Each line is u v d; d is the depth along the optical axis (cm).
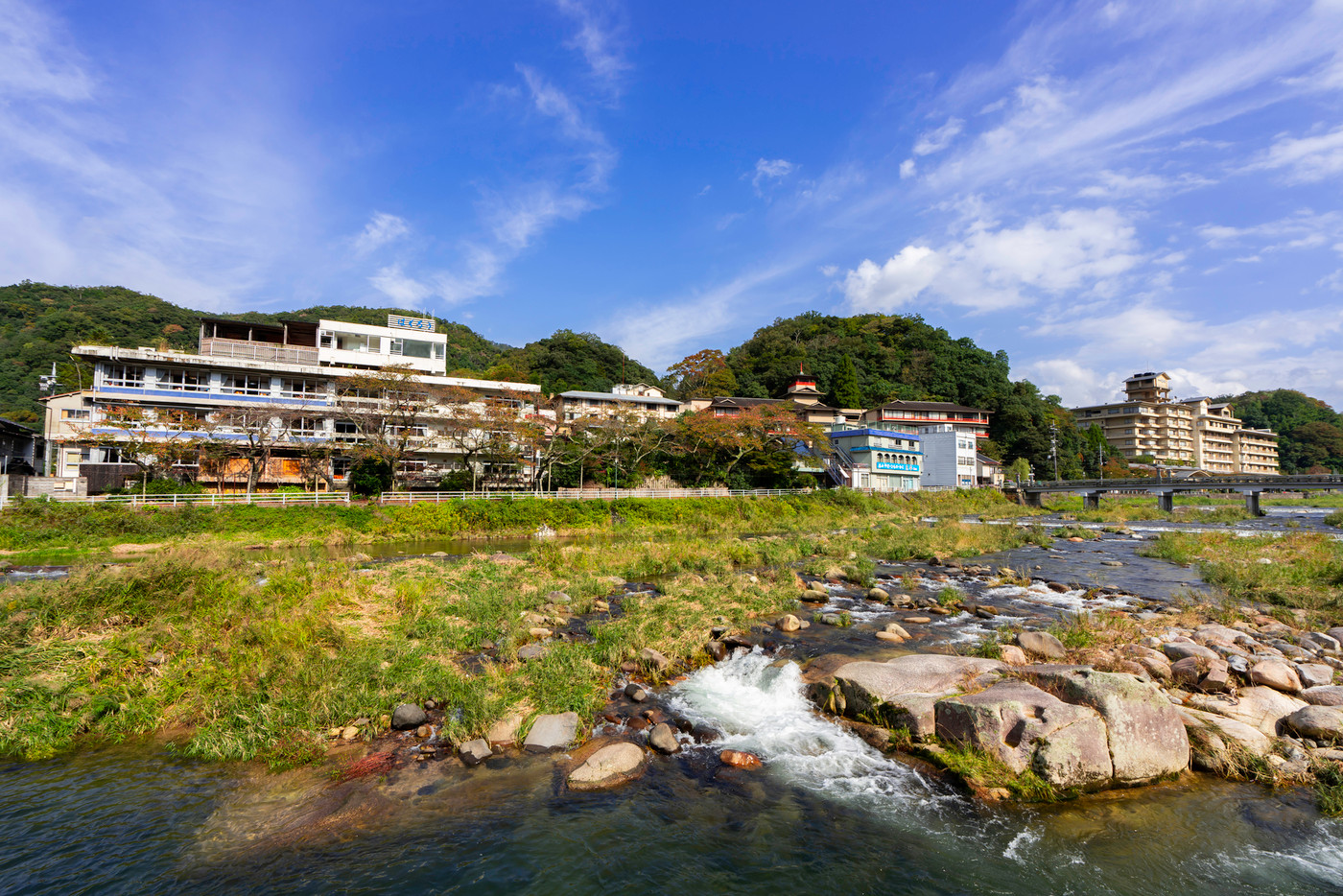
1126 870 599
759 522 4219
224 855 621
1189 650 1060
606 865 613
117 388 3669
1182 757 759
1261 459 11569
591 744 848
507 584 1784
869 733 859
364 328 4591
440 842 646
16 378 6269
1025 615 1518
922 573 2170
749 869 610
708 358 8681
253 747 814
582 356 8475
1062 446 8712
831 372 8881
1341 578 1698
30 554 2398
